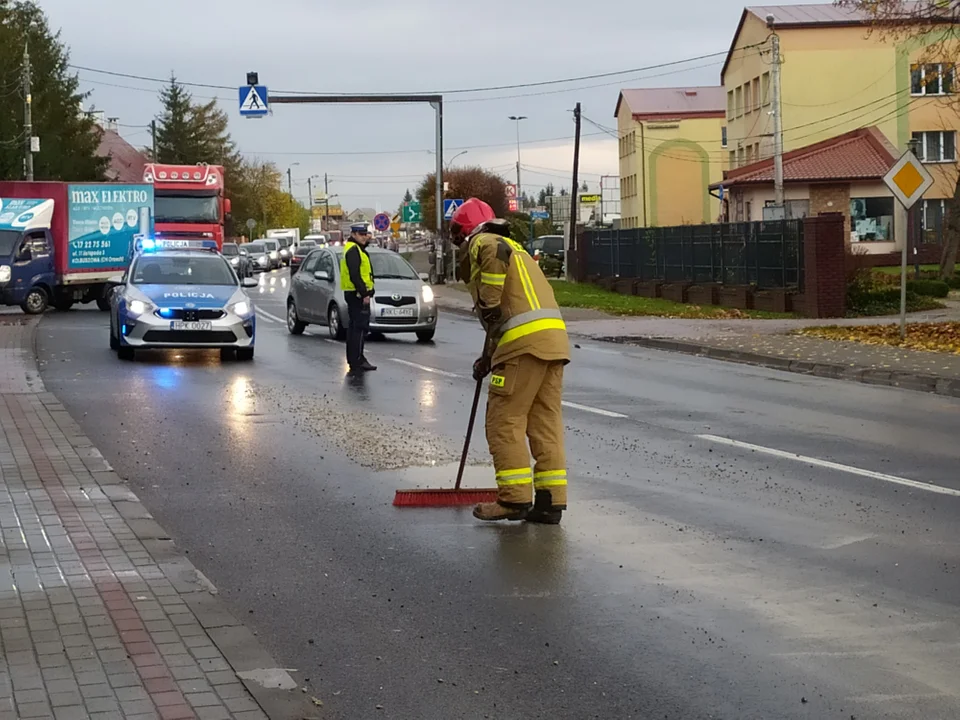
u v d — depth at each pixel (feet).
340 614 20.57
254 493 30.14
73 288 108.37
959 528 26.13
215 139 395.55
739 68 218.79
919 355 62.85
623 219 304.30
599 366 62.49
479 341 77.92
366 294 57.11
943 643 18.80
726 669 17.75
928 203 187.93
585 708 16.37
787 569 23.04
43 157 223.30
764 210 138.62
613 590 21.77
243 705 15.85
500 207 296.51
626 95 291.17
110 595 20.83
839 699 16.56
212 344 61.72
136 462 34.12
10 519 26.50
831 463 33.86
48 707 15.64
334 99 142.82
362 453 35.45
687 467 33.30
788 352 65.67
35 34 234.99
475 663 18.15
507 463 26.81
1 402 44.68
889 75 193.77
